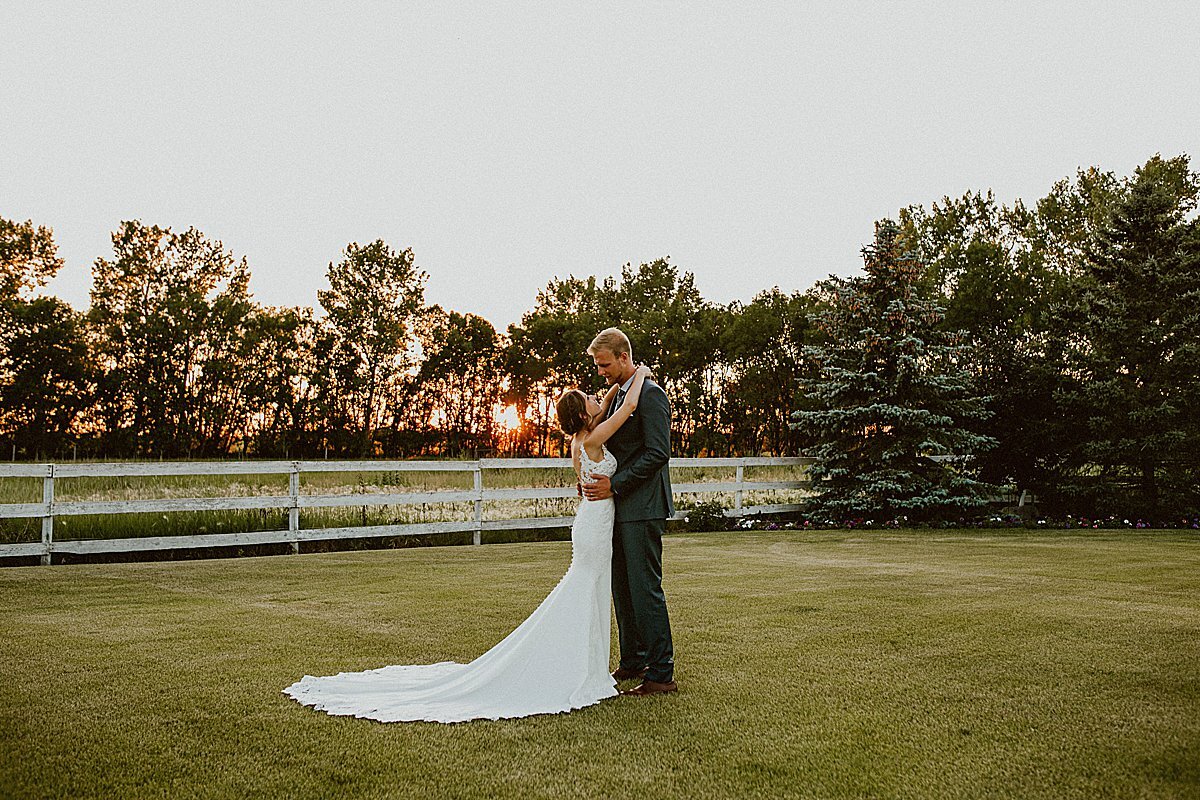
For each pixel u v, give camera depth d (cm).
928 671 409
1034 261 2584
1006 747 298
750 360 4284
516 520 1205
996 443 1482
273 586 706
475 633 512
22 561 909
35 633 504
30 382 4038
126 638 491
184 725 324
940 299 2083
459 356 5084
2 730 316
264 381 4616
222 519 1073
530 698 363
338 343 4781
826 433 1470
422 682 383
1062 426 1523
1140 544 1079
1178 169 2725
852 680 393
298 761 285
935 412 1466
